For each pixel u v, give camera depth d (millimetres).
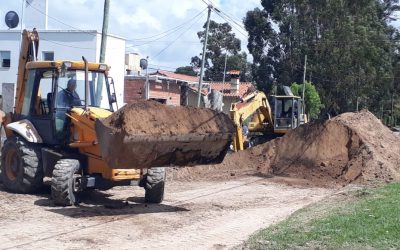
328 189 18109
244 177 20156
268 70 59875
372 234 9672
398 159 22125
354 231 9922
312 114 50500
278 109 29859
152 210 12945
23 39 15734
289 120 29578
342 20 56344
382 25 63594
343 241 9258
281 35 59031
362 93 56875
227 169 21578
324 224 10633
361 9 58125
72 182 12750
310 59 56562
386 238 9398
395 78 67438
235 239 10383
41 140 14055
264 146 22625
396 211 11820
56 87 13891
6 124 15156
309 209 13195
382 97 61594
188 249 9578
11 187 14336
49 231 10438
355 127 22422
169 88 48438
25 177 13883
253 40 60781
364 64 56188
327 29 57125
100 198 14352
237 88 51844
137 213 12492
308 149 21750
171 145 12133
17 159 14211
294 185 18797
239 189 17406
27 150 13891
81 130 13266
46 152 13805
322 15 56781
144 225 11289
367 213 11688
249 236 10391
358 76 56406
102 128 11664
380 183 18703
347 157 21141
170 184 18234
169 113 12312
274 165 21641
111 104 14617
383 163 20328
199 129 12570
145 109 11977
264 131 29906
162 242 9984
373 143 22062
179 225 11445
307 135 22297
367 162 20328
